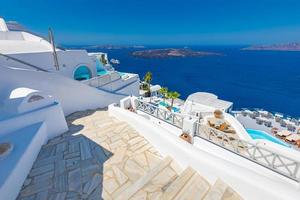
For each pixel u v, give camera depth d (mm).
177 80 103875
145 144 6375
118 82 18203
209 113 17391
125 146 6293
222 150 6953
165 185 4328
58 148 6363
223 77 116750
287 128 23078
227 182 4051
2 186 3818
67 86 11422
